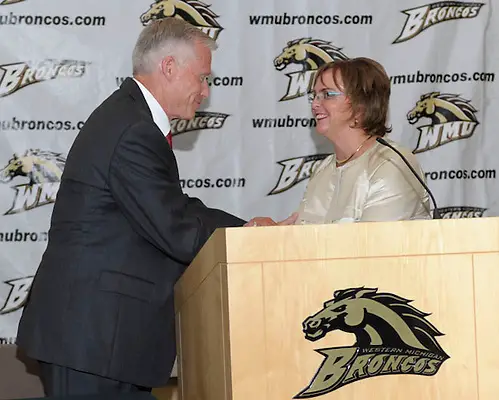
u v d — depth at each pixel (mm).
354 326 1907
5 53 3904
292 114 4113
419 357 1924
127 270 2768
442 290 1938
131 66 3988
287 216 4102
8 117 3904
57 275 2785
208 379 2150
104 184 2791
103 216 2795
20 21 3916
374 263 1923
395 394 1912
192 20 4047
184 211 2809
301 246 1906
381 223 1933
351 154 2971
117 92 3059
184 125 4055
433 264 1940
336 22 4137
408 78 4172
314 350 1894
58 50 3943
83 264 2758
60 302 2738
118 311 2725
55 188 3936
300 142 4113
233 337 1875
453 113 4203
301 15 4117
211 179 4062
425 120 4184
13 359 3752
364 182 2855
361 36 4152
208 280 2105
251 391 1871
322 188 3021
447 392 1928
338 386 1896
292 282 1898
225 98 4078
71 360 2670
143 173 2758
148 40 3088
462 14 4219
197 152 4059
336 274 1910
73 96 3953
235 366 1871
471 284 1944
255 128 4094
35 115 3926
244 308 1883
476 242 1950
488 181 4227
